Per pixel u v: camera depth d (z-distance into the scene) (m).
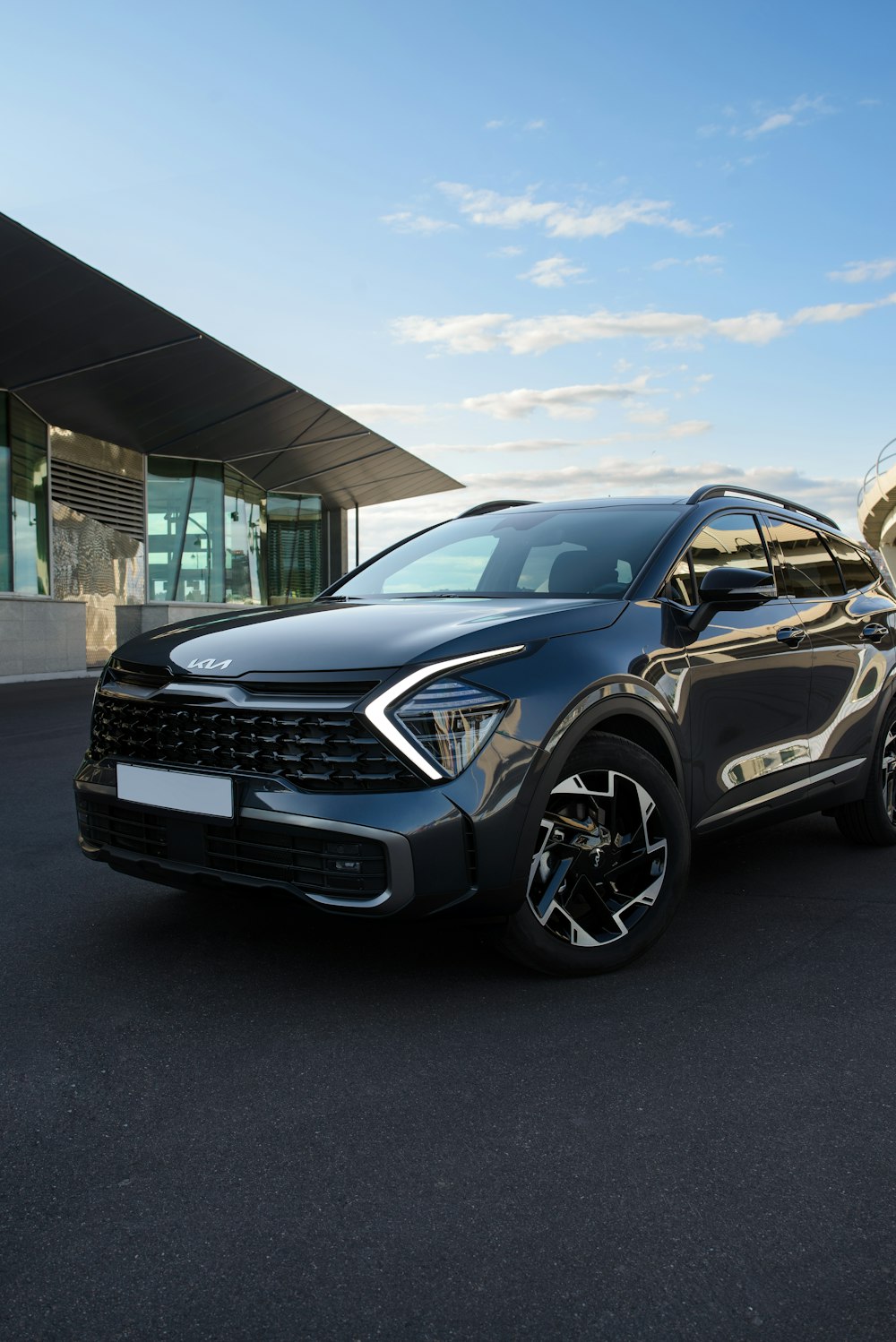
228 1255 1.64
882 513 36.09
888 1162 1.94
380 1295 1.55
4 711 10.29
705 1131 2.05
